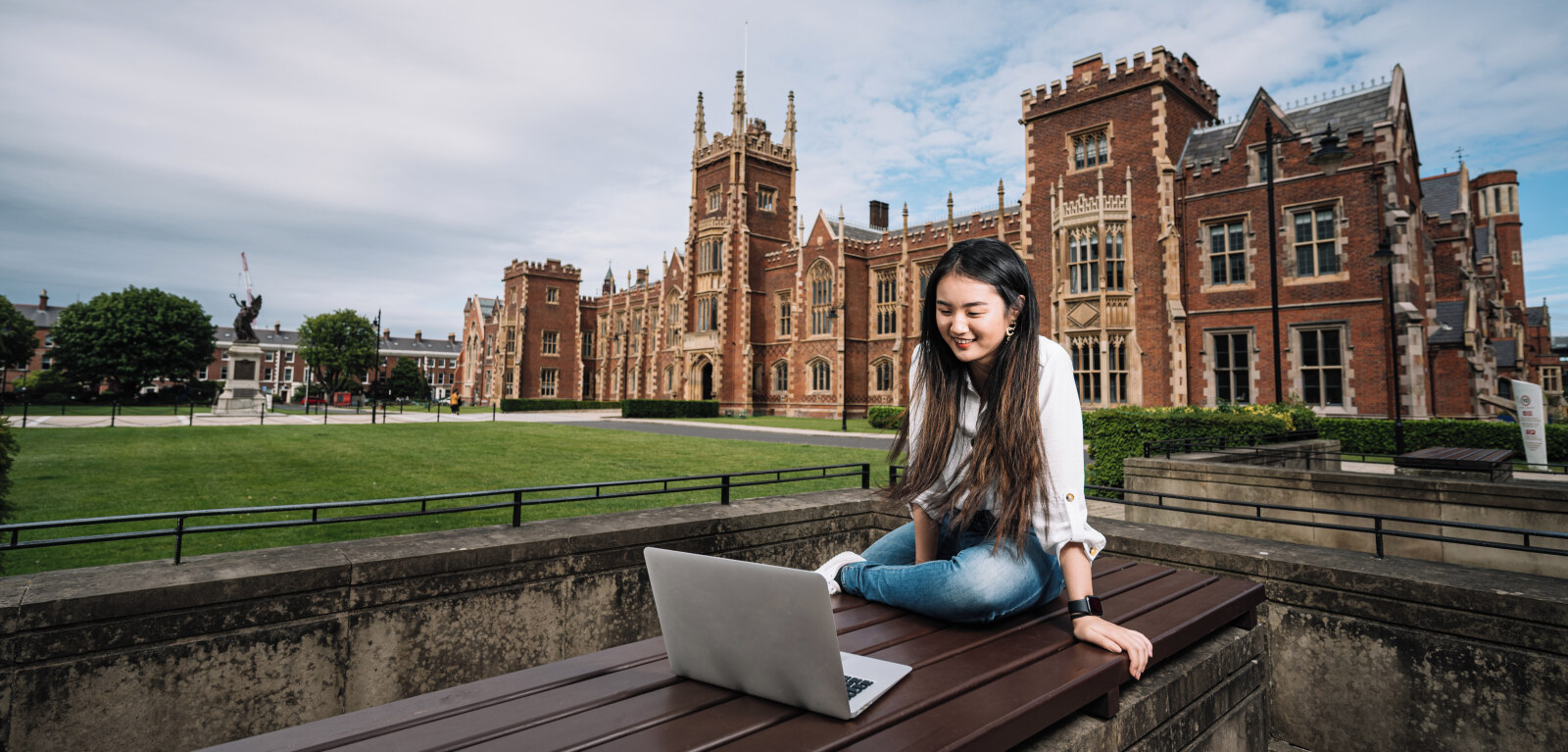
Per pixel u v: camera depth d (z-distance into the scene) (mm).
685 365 51312
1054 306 26109
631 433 25578
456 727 1524
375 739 1449
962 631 2240
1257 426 11961
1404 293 19203
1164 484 8961
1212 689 2590
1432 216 26719
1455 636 3385
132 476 11547
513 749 1410
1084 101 25875
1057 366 2303
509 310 73062
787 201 52250
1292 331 21203
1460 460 7418
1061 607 2557
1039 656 2016
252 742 1395
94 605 3184
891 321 43344
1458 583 3389
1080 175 26031
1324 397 20562
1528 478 12797
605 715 1616
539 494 10531
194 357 67375
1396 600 3572
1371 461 16062
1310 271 21125
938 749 1433
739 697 1757
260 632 3588
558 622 4586
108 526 7707
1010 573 2262
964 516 2328
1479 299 24344
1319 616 3844
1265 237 21812
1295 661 3936
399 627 3992
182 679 3387
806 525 5883
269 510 4023
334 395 81312
